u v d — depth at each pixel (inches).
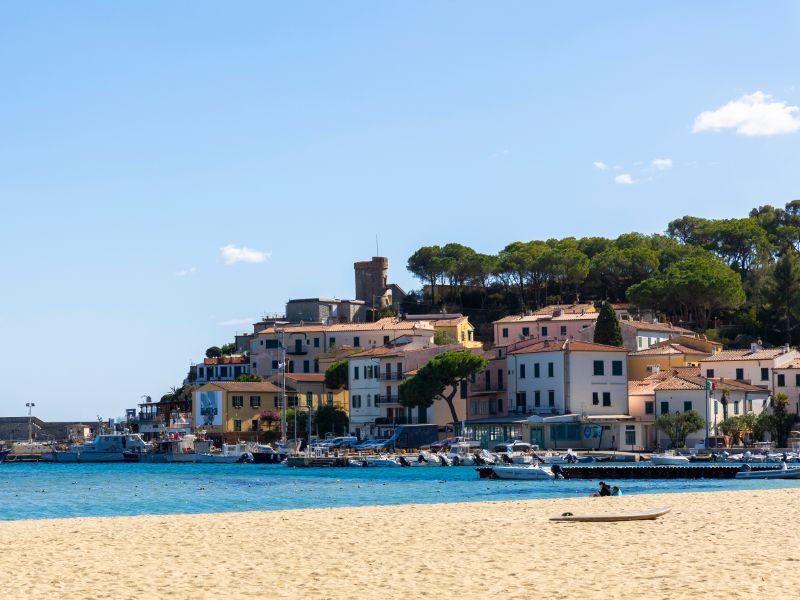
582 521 2087.8
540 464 5231.3
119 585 1390.3
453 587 1331.2
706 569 1414.9
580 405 6378.0
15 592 1343.5
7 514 3284.9
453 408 6673.2
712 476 4397.1
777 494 2918.3
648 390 6402.6
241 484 4549.7
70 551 1743.4
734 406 6348.4
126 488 4480.8
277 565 1551.4
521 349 6737.2
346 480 4628.4
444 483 4261.8
